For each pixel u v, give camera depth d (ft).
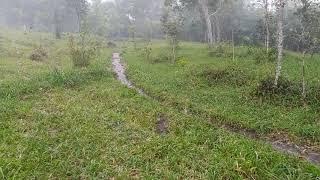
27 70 118.93
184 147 51.55
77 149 49.80
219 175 43.16
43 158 46.73
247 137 60.03
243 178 43.01
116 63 156.35
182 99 81.10
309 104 73.67
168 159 47.65
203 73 105.40
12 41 195.31
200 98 82.69
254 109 72.90
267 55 130.00
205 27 260.42
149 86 96.78
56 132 57.57
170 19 182.50
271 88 80.64
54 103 75.41
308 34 83.56
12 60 139.44
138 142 53.72
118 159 47.67
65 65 137.28
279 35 81.92
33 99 79.05
